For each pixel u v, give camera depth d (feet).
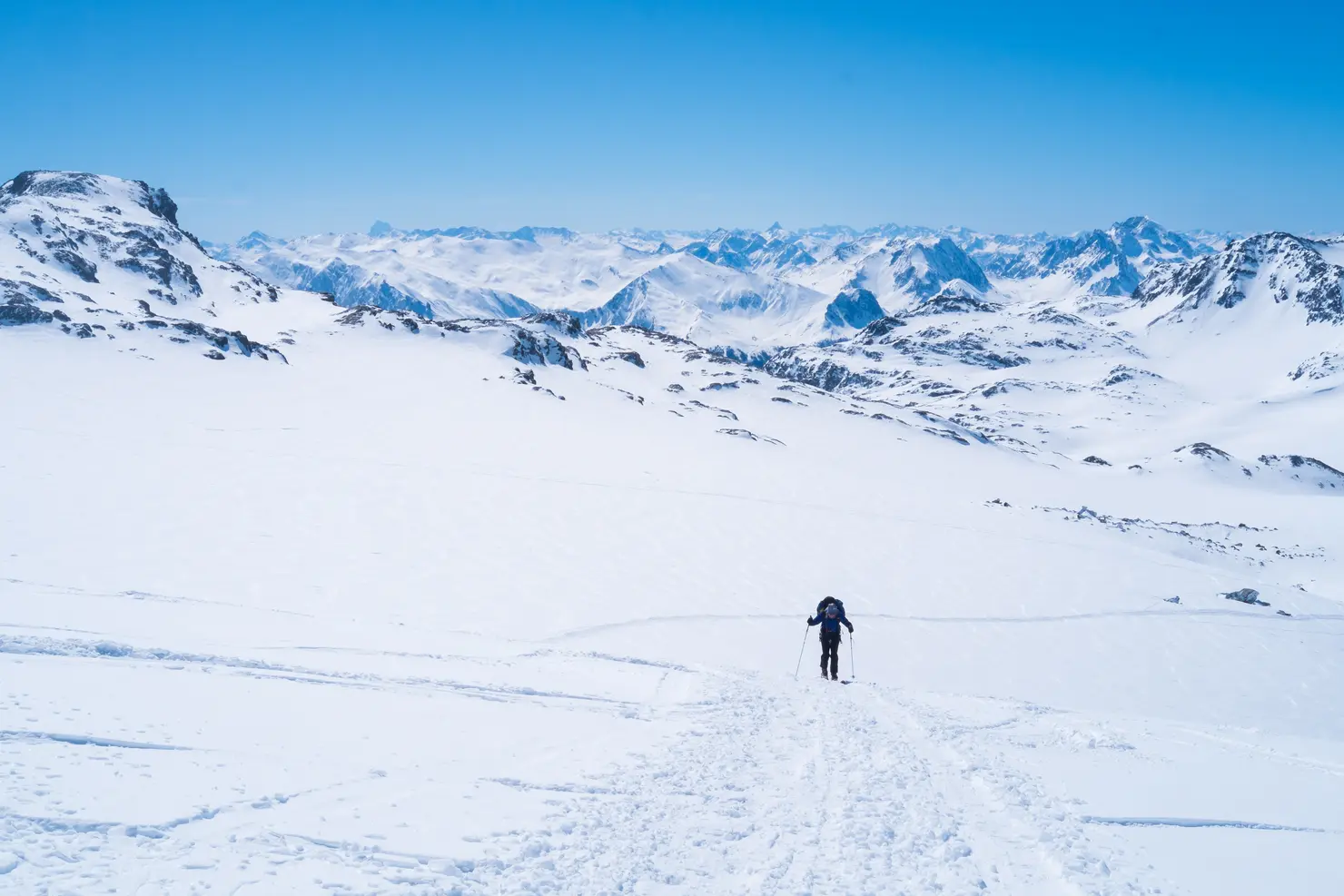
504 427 322.75
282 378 348.79
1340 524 428.97
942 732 50.83
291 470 202.49
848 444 493.36
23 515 136.67
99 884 21.15
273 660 51.75
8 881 20.58
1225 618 179.63
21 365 268.00
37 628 52.75
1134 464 629.51
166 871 22.33
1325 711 138.51
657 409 462.19
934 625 156.25
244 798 28.17
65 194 618.03
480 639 75.87
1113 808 35.91
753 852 28.27
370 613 116.06
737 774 37.83
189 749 32.65
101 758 30.30
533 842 26.89
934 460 487.61
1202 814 35.94
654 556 176.24
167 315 465.06
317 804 28.48
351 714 41.09
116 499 155.43
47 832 23.67
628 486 242.17
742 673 71.92
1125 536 297.74
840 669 126.62
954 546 218.38
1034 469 539.70
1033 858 29.37
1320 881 28.53
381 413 312.71
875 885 25.90
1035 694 129.49
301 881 22.62
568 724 44.86
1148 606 183.11
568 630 123.65
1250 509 469.57
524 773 34.86
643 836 28.73
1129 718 64.90
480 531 175.83
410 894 22.44
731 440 392.88
